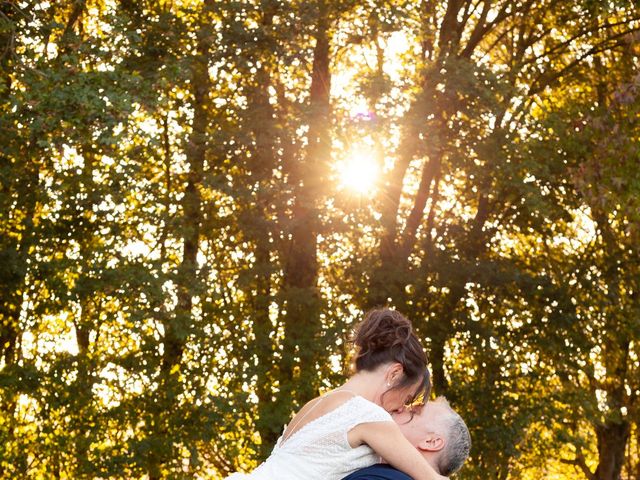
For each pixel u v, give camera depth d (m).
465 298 17.03
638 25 18.25
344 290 16.81
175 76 13.73
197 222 16.25
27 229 14.93
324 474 3.15
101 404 15.20
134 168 14.69
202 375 15.32
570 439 17.08
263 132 15.20
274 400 15.23
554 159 16.47
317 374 15.34
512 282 16.84
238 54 14.73
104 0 16.28
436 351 16.61
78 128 11.32
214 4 15.06
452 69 15.24
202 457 16.17
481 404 16.44
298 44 14.93
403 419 3.31
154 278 14.65
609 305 17.48
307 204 15.09
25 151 14.34
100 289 14.56
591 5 16.30
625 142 13.19
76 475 14.70
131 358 15.34
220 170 16.09
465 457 3.33
